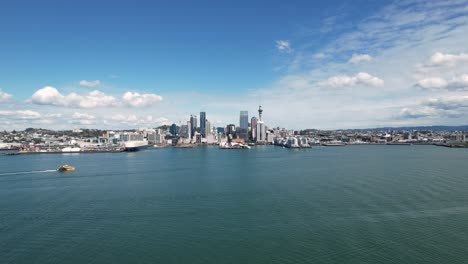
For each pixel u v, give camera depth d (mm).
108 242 84000
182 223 99062
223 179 186125
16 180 189875
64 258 74625
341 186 153250
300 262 71375
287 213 107562
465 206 111375
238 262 72125
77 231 92438
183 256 75500
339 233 87562
